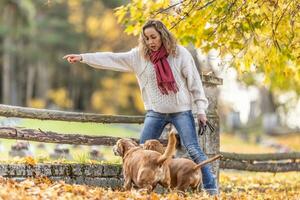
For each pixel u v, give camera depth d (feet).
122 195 29.12
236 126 170.71
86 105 194.49
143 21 39.96
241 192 41.22
